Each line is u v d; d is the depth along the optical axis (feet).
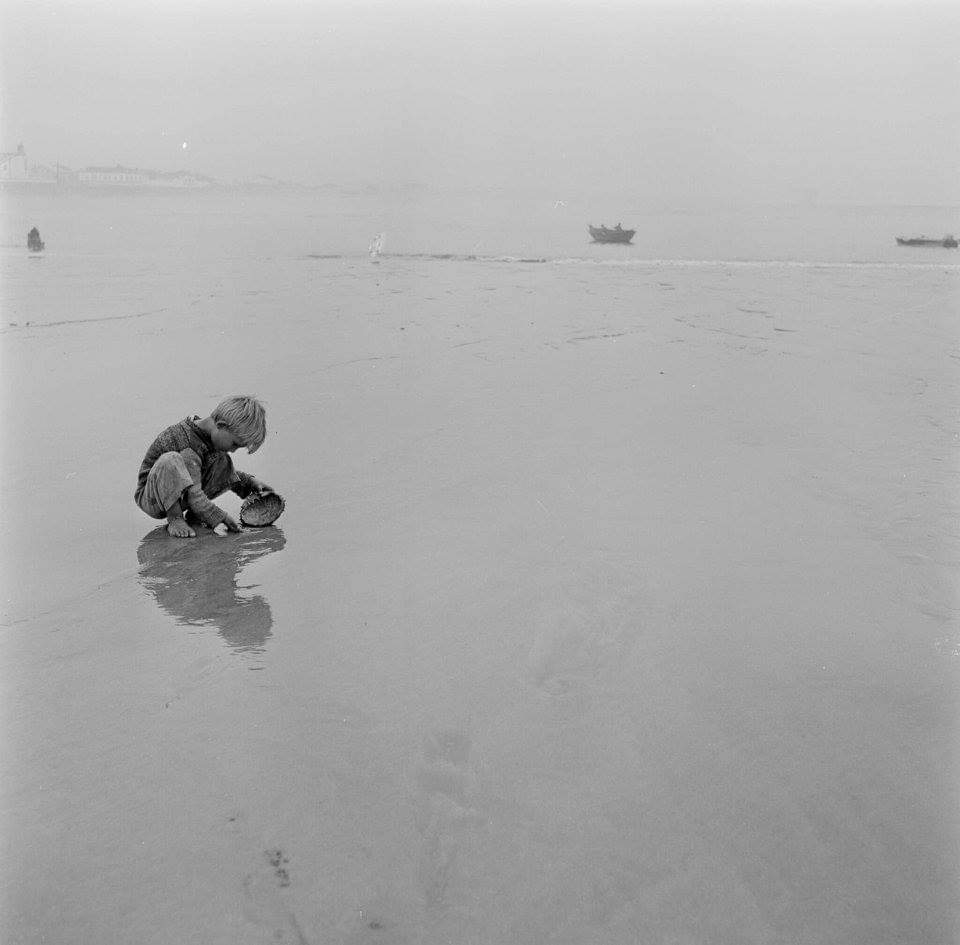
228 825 7.71
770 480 18.38
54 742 9.02
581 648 11.06
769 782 8.33
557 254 85.92
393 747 8.93
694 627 11.64
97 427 23.63
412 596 12.75
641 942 6.45
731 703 9.76
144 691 10.11
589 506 16.71
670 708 9.66
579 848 7.45
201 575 13.85
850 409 25.31
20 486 18.93
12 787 8.23
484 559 14.11
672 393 27.37
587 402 26.18
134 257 76.54
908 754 8.79
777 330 39.78
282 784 8.29
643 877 7.11
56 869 7.16
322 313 44.06
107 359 32.55
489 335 37.99
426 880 7.09
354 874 7.13
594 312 44.91
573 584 13.05
